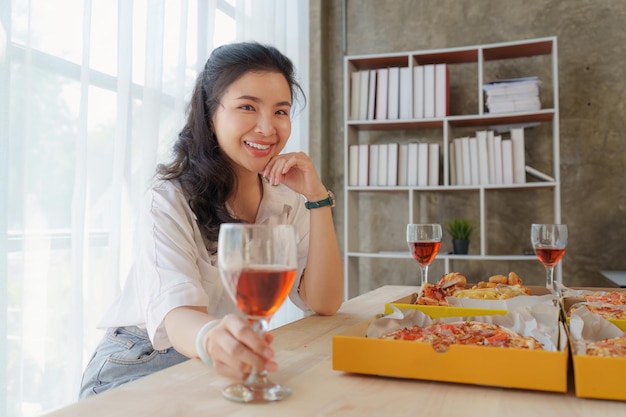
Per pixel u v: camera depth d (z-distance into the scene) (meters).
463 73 3.65
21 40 1.75
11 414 1.70
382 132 3.79
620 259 3.34
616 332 0.78
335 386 0.69
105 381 1.24
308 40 3.83
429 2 3.78
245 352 0.67
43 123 1.86
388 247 3.81
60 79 1.91
